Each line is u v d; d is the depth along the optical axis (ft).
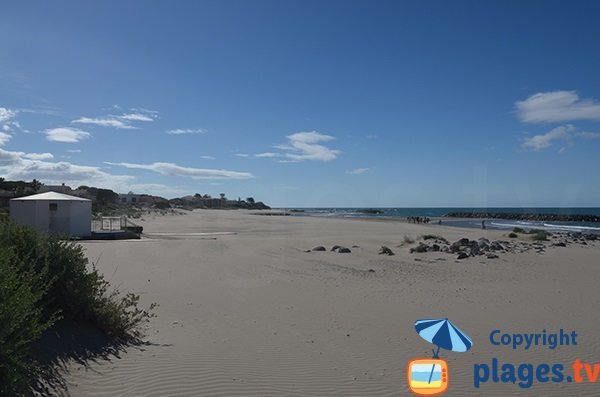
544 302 41.75
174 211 384.68
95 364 20.88
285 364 23.06
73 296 24.75
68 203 100.01
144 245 83.66
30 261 24.59
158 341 25.81
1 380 15.92
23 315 17.40
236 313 34.60
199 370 21.39
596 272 62.13
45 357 19.99
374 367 23.27
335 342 27.45
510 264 69.77
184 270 56.08
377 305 39.09
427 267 65.10
